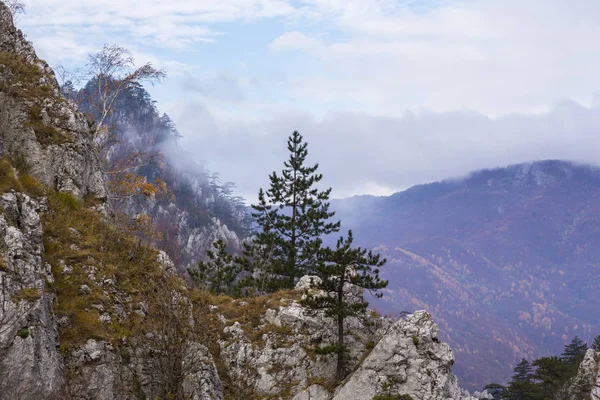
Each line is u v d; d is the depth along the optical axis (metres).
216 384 23.55
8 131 26.34
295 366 32.44
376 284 34.00
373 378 31.16
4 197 19.89
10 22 31.05
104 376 19.31
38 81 29.44
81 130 29.56
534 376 88.12
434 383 31.02
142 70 42.41
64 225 23.66
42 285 18.59
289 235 54.19
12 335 16.73
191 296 27.91
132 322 21.72
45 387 16.95
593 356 62.16
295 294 36.97
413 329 32.41
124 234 27.00
